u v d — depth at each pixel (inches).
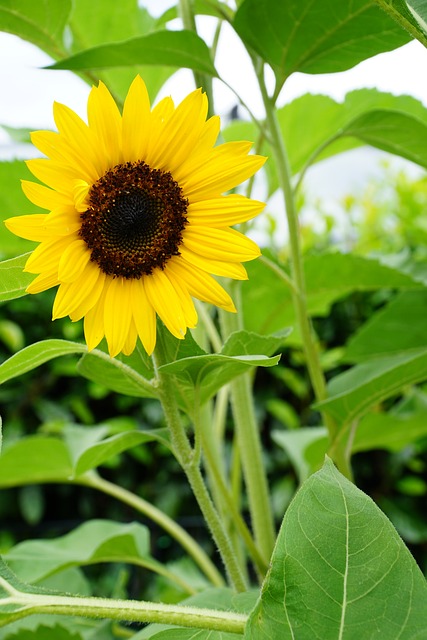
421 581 19.3
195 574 47.1
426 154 33.2
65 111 22.3
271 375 77.6
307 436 48.7
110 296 22.9
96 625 33.6
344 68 29.2
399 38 27.7
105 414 77.3
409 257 44.2
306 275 38.2
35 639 29.6
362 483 76.9
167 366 22.6
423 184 74.0
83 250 22.8
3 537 75.8
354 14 27.2
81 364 25.7
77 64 28.8
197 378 23.7
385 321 40.6
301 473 45.3
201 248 23.1
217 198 23.3
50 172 22.2
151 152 23.1
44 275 22.1
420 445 70.9
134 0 36.8
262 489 33.4
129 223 22.7
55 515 79.7
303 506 20.1
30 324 75.7
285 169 31.9
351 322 76.4
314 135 41.5
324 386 32.9
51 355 24.1
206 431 34.0
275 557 19.7
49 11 29.6
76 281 22.5
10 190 37.0
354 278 38.0
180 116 22.9
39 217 22.1
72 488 78.5
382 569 19.5
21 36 30.6
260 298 38.8
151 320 22.9
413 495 76.1
